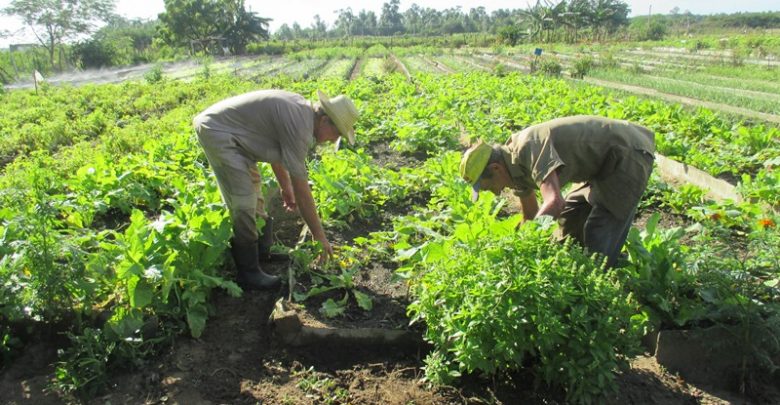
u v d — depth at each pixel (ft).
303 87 67.15
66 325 13.82
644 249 14.19
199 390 12.37
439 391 12.12
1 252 14.19
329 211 21.13
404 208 23.68
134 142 36.76
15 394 12.23
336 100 14.71
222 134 14.51
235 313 15.28
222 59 184.24
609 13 185.57
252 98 14.75
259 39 255.91
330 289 15.96
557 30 194.08
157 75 96.73
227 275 16.65
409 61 135.44
